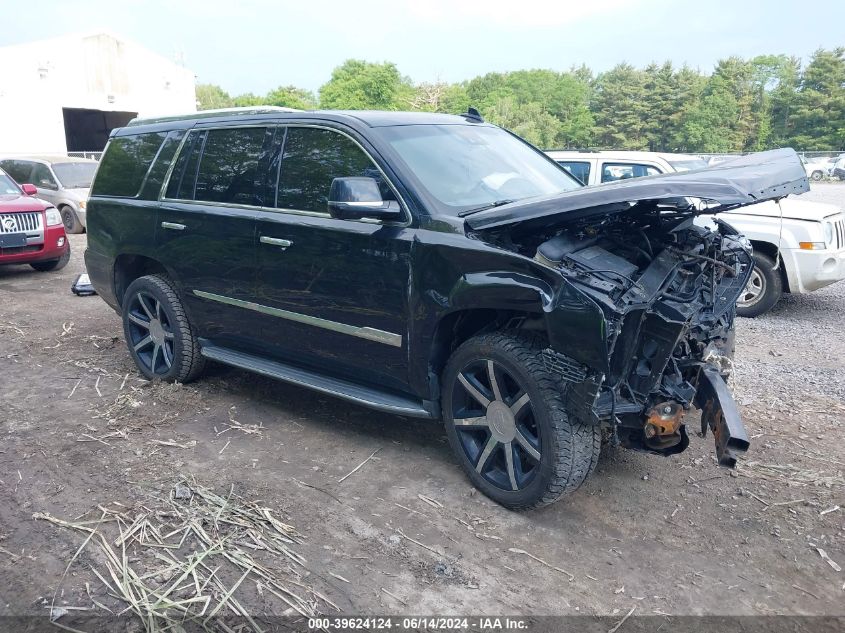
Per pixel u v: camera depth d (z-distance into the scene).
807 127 73.38
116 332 6.85
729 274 3.96
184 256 4.86
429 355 3.72
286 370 4.53
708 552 3.30
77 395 5.12
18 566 3.08
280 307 4.35
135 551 3.19
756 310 7.77
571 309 3.05
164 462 4.06
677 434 3.45
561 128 77.06
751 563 3.23
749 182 3.08
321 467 4.04
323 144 4.17
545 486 3.34
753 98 76.12
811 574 3.15
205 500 3.63
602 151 9.11
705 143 72.25
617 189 3.20
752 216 7.66
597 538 3.40
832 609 2.93
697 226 4.10
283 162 4.34
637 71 80.06
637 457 4.23
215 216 4.60
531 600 2.94
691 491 3.84
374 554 3.22
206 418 4.72
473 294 3.40
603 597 2.98
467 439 3.77
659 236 3.77
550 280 3.16
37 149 31.12
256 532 3.36
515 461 3.52
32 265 10.66
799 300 8.84
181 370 5.17
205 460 4.10
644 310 3.08
